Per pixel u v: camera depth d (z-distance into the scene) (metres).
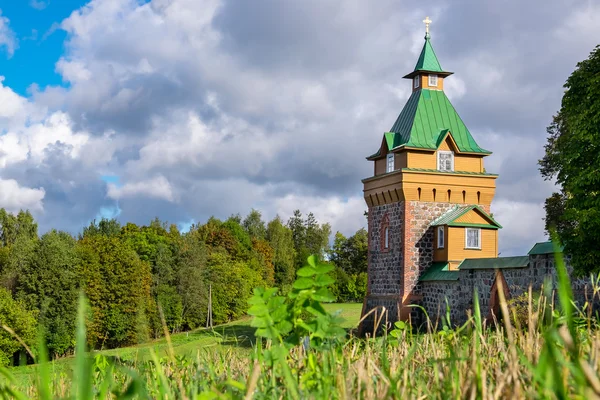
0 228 89.62
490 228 42.91
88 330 53.22
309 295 3.68
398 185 43.81
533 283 31.72
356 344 4.45
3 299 46.94
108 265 56.66
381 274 45.78
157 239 70.31
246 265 86.06
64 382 4.23
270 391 3.04
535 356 3.24
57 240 54.62
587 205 26.38
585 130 26.64
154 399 3.60
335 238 101.88
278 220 113.50
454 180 44.25
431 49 46.44
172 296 66.06
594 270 25.78
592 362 2.88
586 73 27.19
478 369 2.62
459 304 38.44
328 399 2.79
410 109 46.59
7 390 2.30
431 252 43.56
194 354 5.28
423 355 4.36
